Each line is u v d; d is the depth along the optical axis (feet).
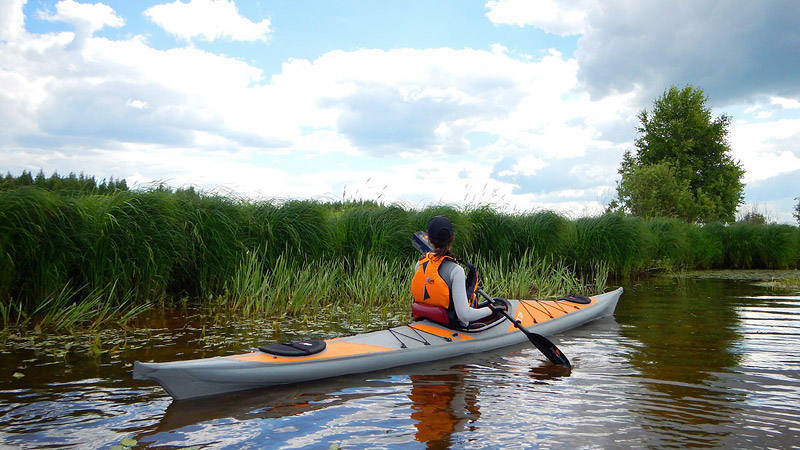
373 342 13.25
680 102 100.94
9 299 18.98
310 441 8.13
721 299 26.53
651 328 18.35
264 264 25.64
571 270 38.14
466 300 13.85
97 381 11.46
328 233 27.86
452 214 31.24
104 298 20.83
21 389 10.86
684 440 8.15
